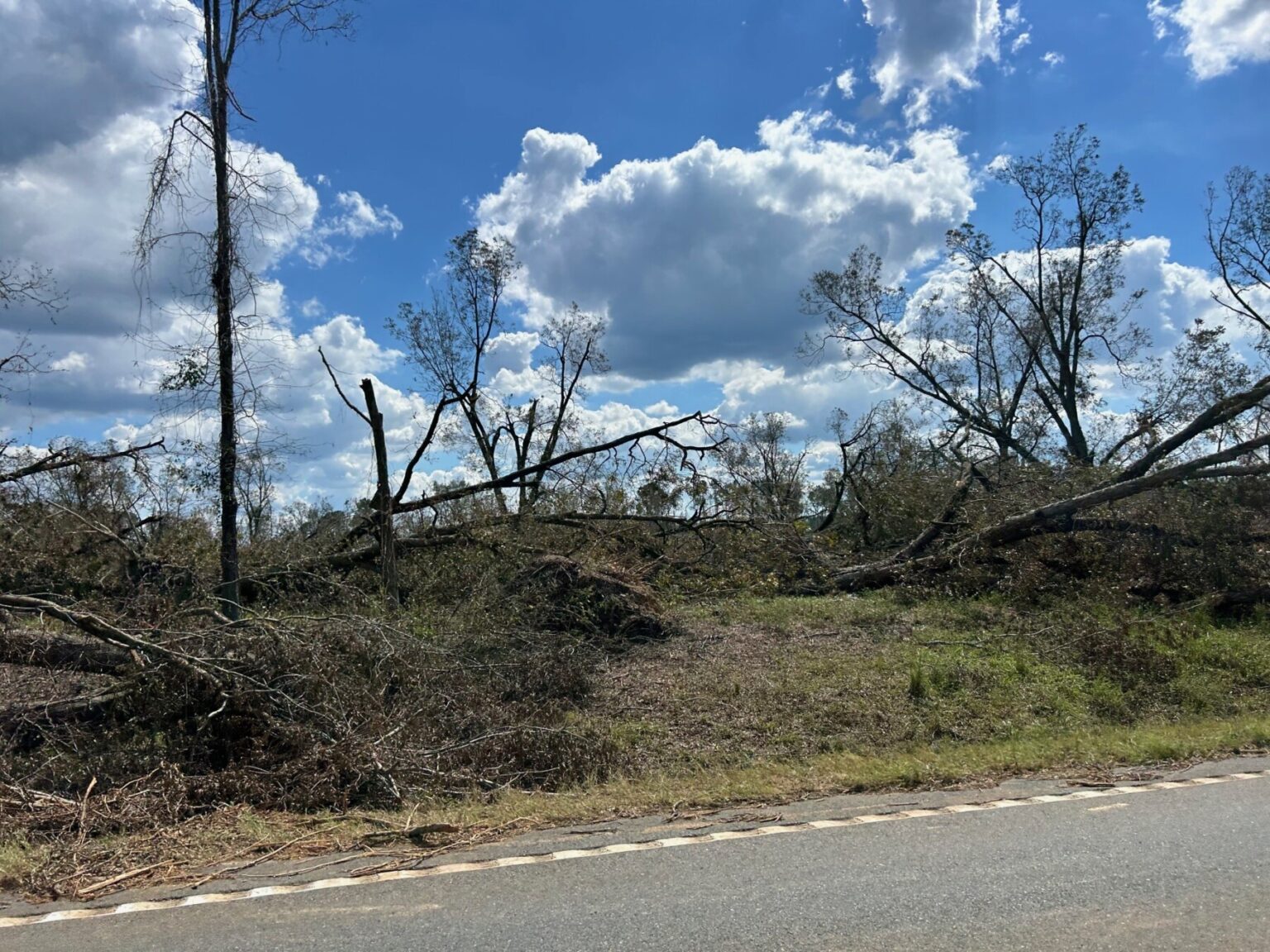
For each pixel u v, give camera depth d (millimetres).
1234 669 10336
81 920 4031
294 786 6539
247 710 7523
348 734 6902
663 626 12414
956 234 28406
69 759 7008
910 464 25641
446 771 6926
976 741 7938
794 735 8133
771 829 5141
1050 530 15383
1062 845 4773
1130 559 14719
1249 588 14055
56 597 9547
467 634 10703
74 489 12297
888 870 4430
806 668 10289
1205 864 4438
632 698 9391
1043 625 12172
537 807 5770
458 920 3916
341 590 11805
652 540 16172
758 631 12633
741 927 3799
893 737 8070
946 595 14883
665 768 7445
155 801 5953
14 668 9242
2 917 4109
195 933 3842
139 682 7973
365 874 4531
